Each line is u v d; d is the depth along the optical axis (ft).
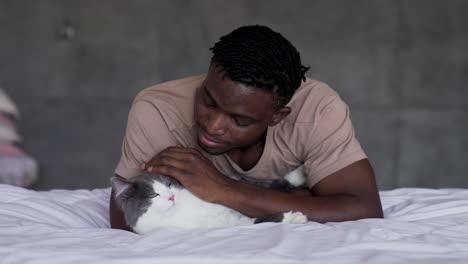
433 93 12.91
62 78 12.80
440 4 12.71
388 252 2.85
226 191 3.85
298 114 4.26
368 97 12.92
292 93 3.77
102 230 3.48
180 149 3.98
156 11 12.74
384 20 12.75
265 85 3.42
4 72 12.71
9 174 9.68
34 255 2.69
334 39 12.80
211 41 12.83
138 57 12.84
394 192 5.31
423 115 12.92
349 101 12.92
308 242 3.04
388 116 12.92
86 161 12.94
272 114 3.71
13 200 4.25
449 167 13.01
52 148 12.89
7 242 2.98
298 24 12.80
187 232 3.41
